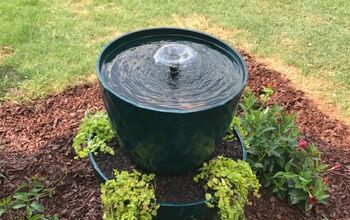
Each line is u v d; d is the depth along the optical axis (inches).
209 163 34.1
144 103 30.4
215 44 36.8
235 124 38.4
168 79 33.1
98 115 38.2
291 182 37.4
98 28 57.5
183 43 37.2
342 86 52.1
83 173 38.4
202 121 30.0
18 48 52.7
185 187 33.5
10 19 57.1
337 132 45.9
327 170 40.1
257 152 38.1
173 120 29.3
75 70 50.3
